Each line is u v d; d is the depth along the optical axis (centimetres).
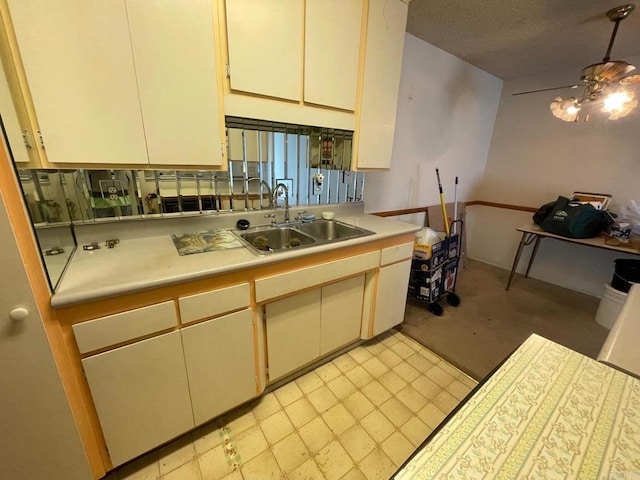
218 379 132
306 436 140
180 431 127
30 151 98
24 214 82
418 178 294
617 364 81
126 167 117
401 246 198
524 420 64
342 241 161
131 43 106
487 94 328
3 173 76
